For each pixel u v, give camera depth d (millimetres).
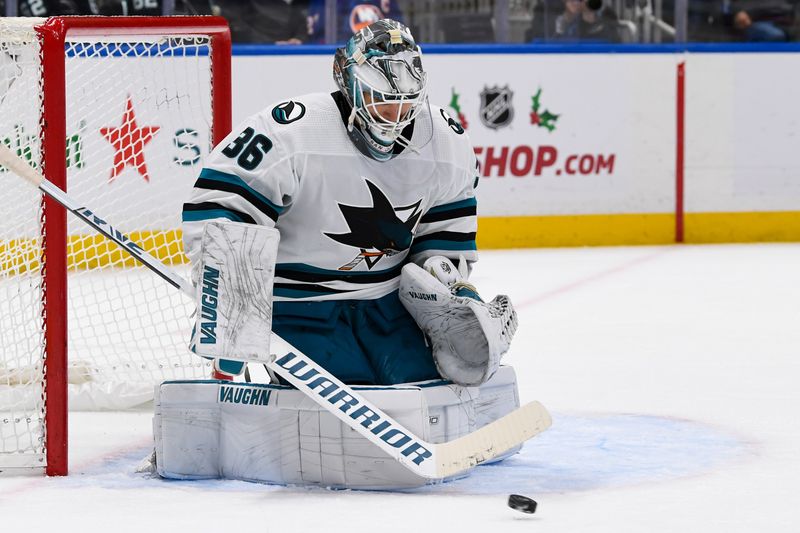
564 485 5957
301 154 6043
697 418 7730
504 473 6258
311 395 5766
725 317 12492
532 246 19531
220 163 6000
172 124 9484
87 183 9578
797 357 10164
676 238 20047
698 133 19938
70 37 6547
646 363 9914
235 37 19094
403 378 6285
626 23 20031
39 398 6484
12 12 17984
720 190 20094
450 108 19125
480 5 19656
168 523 5199
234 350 5633
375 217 6250
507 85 19250
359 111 5980
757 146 20109
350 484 5867
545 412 6008
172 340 9297
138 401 8266
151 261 6027
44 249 6250
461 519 5242
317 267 6320
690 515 5312
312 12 19250
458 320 6168
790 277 15727
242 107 18531
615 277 15797
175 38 7469
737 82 19938
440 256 6566
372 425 5734
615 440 7078
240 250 5652
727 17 20609
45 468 6375
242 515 5340
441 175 6391
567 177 19578
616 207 19781
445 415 6070
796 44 20016
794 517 5277
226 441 6168
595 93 19547
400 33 5938
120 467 6598
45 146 6270
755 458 6559
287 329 6309
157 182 9594
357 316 6477
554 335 11438
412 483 5832
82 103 9219
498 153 19281
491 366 6055
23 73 6691
